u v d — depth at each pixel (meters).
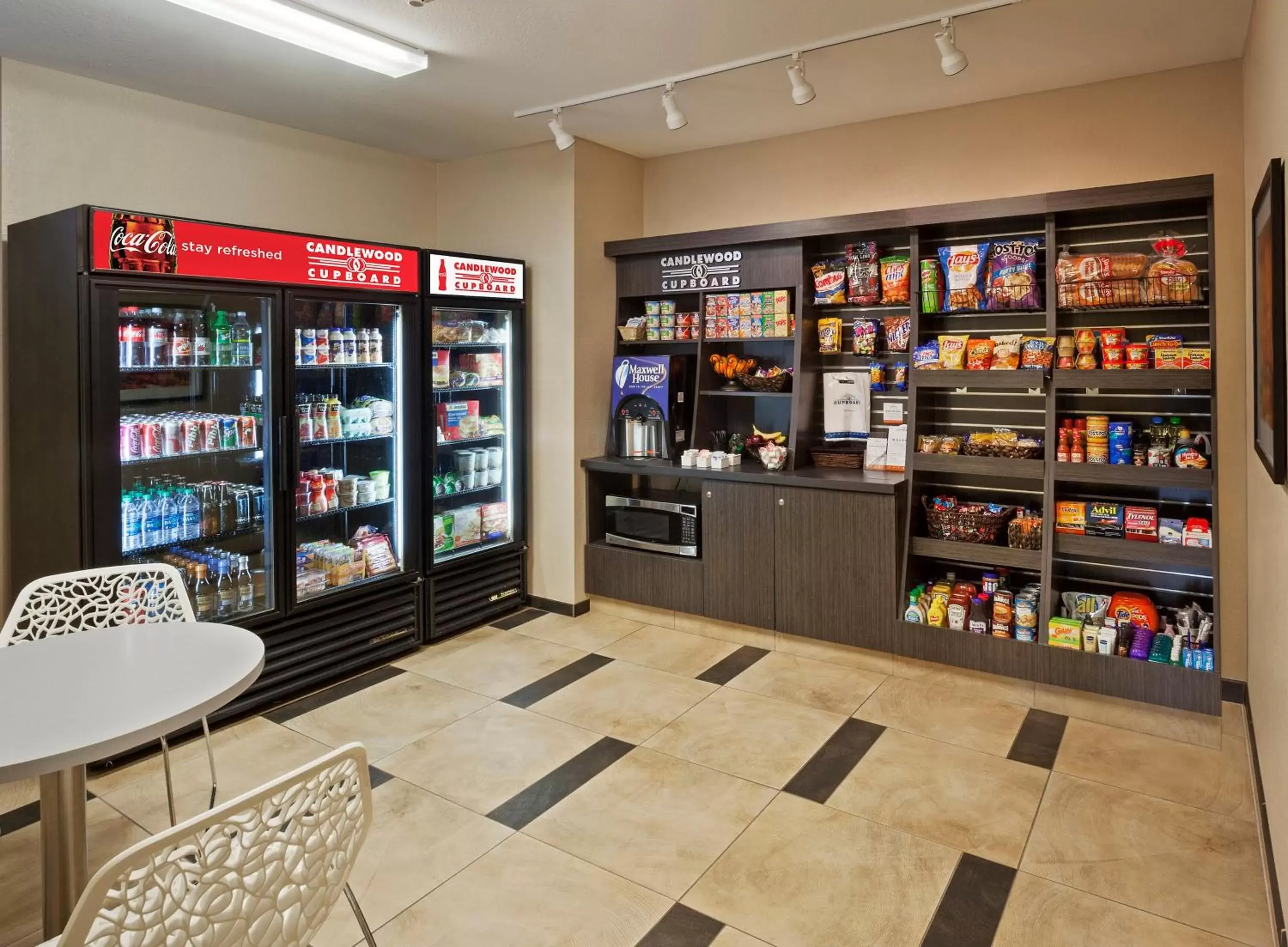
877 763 3.02
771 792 2.82
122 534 3.08
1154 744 3.18
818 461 4.33
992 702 3.57
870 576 3.85
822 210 4.39
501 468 4.76
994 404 3.94
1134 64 3.42
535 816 2.67
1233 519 3.38
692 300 4.88
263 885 1.33
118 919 1.15
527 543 4.88
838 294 4.16
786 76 3.57
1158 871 2.38
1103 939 2.10
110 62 3.35
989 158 3.92
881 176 4.21
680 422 4.67
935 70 3.51
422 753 3.11
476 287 4.35
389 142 4.60
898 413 4.19
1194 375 3.22
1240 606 3.38
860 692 3.66
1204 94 3.42
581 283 4.60
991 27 3.07
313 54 3.28
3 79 3.29
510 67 3.49
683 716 3.42
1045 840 2.54
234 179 4.07
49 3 2.81
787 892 2.29
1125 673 3.29
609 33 3.14
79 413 2.92
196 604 3.37
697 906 2.23
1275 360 1.99
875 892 2.29
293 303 3.52
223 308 3.45
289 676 3.59
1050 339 3.52
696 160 4.81
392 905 2.23
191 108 3.89
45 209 3.42
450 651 4.21
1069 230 3.72
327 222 4.50
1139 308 3.41
